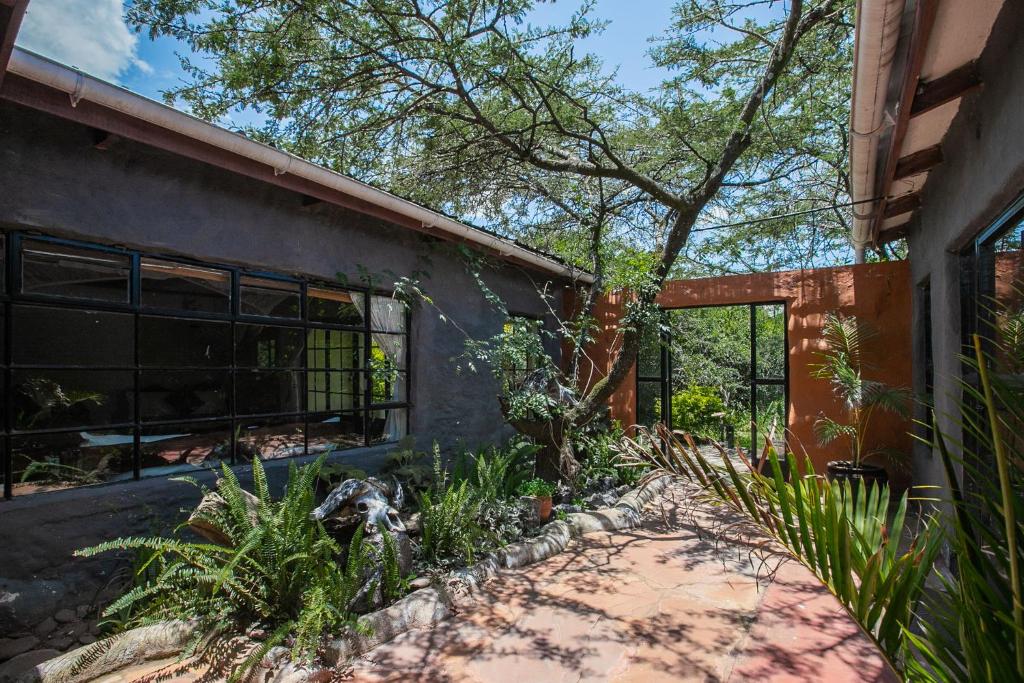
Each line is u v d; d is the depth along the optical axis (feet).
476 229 17.06
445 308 18.48
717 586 11.81
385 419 17.80
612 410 24.67
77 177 9.86
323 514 11.23
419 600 10.34
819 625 10.09
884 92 9.27
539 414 17.17
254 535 8.85
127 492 10.64
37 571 9.40
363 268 15.25
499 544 13.08
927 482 16.47
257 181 12.90
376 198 13.55
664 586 11.80
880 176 13.41
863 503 5.75
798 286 21.20
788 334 21.40
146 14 16.19
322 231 14.48
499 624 10.11
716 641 9.52
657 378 23.99
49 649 9.14
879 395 17.74
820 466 20.43
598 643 9.43
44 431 9.98
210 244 11.95
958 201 11.06
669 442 7.47
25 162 9.25
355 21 17.56
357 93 20.61
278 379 21.71
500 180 21.42
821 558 5.08
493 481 15.11
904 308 19.30
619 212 21.48
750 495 5.97
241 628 9.06
